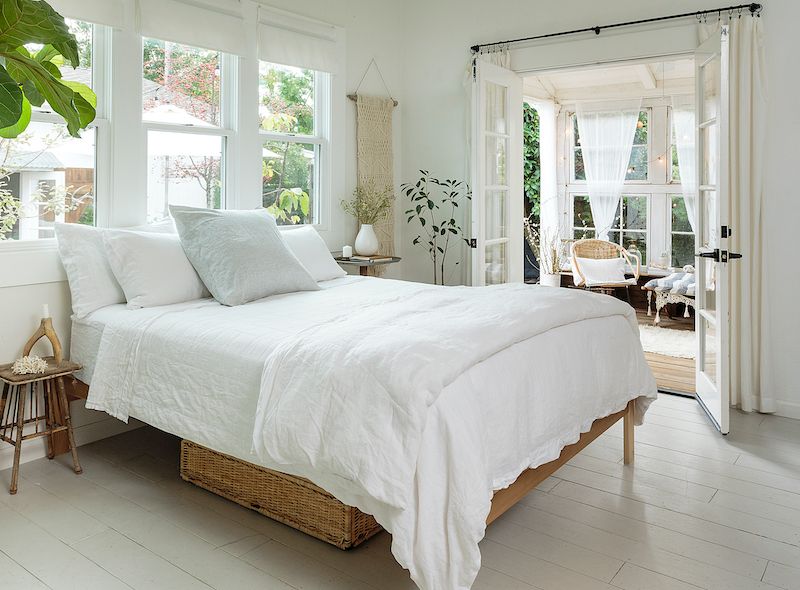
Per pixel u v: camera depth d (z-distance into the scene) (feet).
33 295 10.28
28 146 10.18
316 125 15.33
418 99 17.34
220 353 8.23
